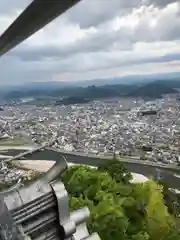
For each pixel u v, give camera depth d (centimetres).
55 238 891
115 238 1955
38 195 850
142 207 2391
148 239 2181
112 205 2155
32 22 199
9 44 258
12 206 795
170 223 2522
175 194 4694
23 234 782
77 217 995
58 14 183
